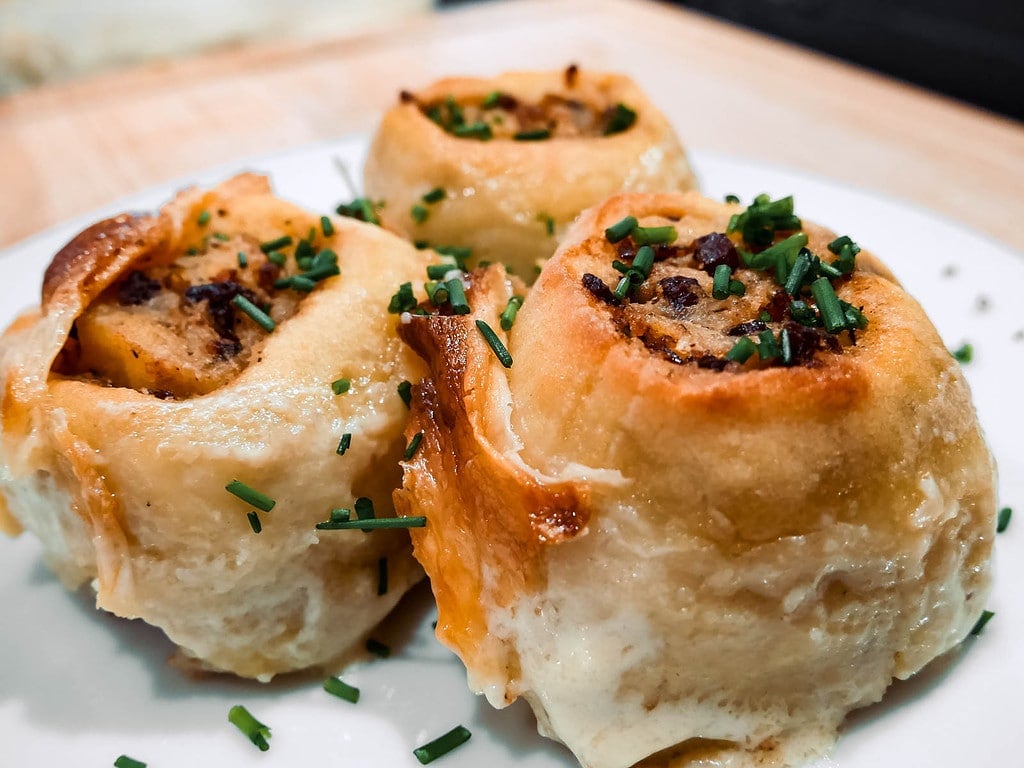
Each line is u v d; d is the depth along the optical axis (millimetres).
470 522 173
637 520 161
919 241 262
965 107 373
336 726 181
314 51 429
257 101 382
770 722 170
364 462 186
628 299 178
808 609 163
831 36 478
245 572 180
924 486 163
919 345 170
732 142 342
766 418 157
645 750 168
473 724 180
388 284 199
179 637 184
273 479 179
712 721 169
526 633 168
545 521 162
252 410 179
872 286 179
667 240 188
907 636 170
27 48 435
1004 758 165
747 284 179
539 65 412
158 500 175
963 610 174
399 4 514
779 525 158
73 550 191
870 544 161
